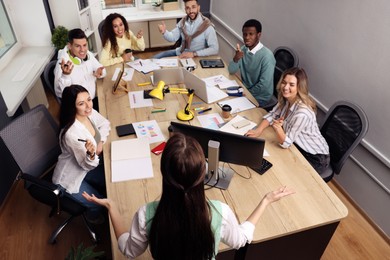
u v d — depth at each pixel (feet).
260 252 5.31
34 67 10.42
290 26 10.29
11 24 11.26
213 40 11.61
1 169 8.21
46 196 6.47
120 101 8.23
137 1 16.56
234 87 8.86
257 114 7.77
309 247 5.70
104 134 6.85
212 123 7.32
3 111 8.14
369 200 8.20
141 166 6.00
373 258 7.46
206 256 3.25
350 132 6.82
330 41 8.60
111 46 10.53
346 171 8.84
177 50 12.42
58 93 8.74
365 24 7.32
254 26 9.15
